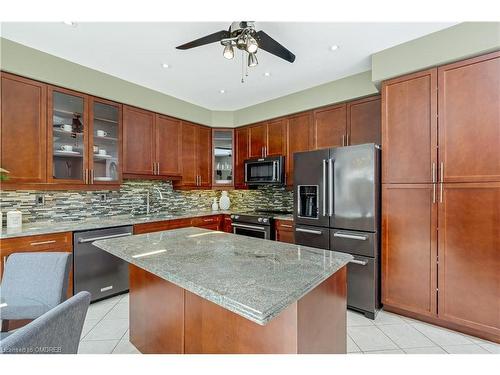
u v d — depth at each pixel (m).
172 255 1.50
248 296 0.94
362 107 2.92
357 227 2.50
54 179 2.58
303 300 1.08
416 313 2.29
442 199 2.12
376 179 2.45
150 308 1.71
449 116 2.08
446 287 2.11
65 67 2.60
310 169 2.85
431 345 1.95
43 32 2.13
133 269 1.89
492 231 1.92
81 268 2.54
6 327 1.52
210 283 1.07
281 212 4.04
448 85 2.09
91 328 2.18
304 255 1.50
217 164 4.29
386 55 2.37
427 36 2.15
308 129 3.40
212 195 4.75
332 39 2.21
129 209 3.60
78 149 2.78
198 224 3.76
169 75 2.96
